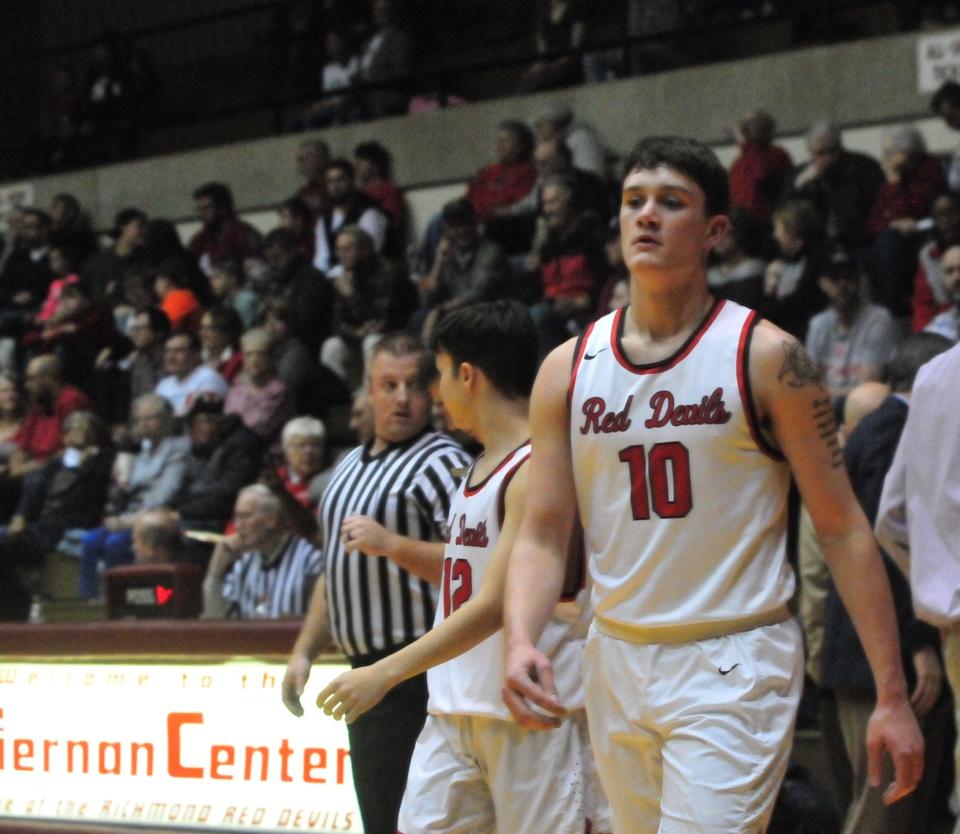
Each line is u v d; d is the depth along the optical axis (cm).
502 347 462
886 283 1071
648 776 372
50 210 1731
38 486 1178
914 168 1112
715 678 357
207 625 659
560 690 435
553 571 382
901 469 513
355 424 862
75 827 674
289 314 1243
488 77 1736
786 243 1016
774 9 1451
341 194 1384
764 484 364
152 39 2083
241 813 643
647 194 369
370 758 511
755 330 363
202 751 655
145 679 671
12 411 1348
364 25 1655
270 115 1950
